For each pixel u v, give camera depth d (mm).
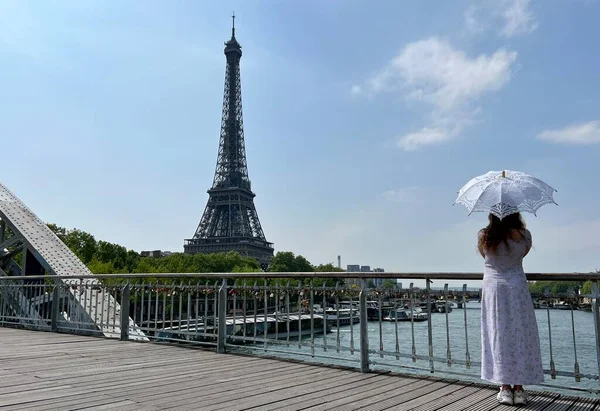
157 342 9844
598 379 5160
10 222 18172
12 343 9797
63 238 65250
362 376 6461
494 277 5254
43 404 4848
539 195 5027
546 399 5242
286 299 7902
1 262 19562
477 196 5180
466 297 6137
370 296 7000
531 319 5105
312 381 6102
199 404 4883
